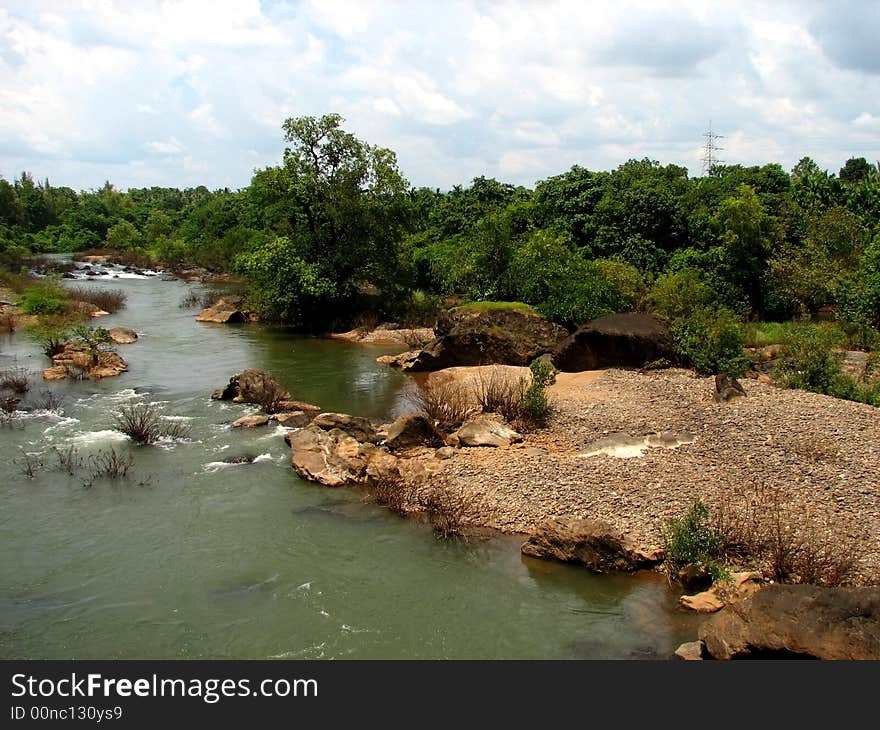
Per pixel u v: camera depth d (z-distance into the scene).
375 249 47.78
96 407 26.64
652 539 15.39
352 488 19.30
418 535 16.55
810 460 18.78
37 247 108.44
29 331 42.78
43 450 21.84
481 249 43.00
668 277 36.72
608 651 12.16
